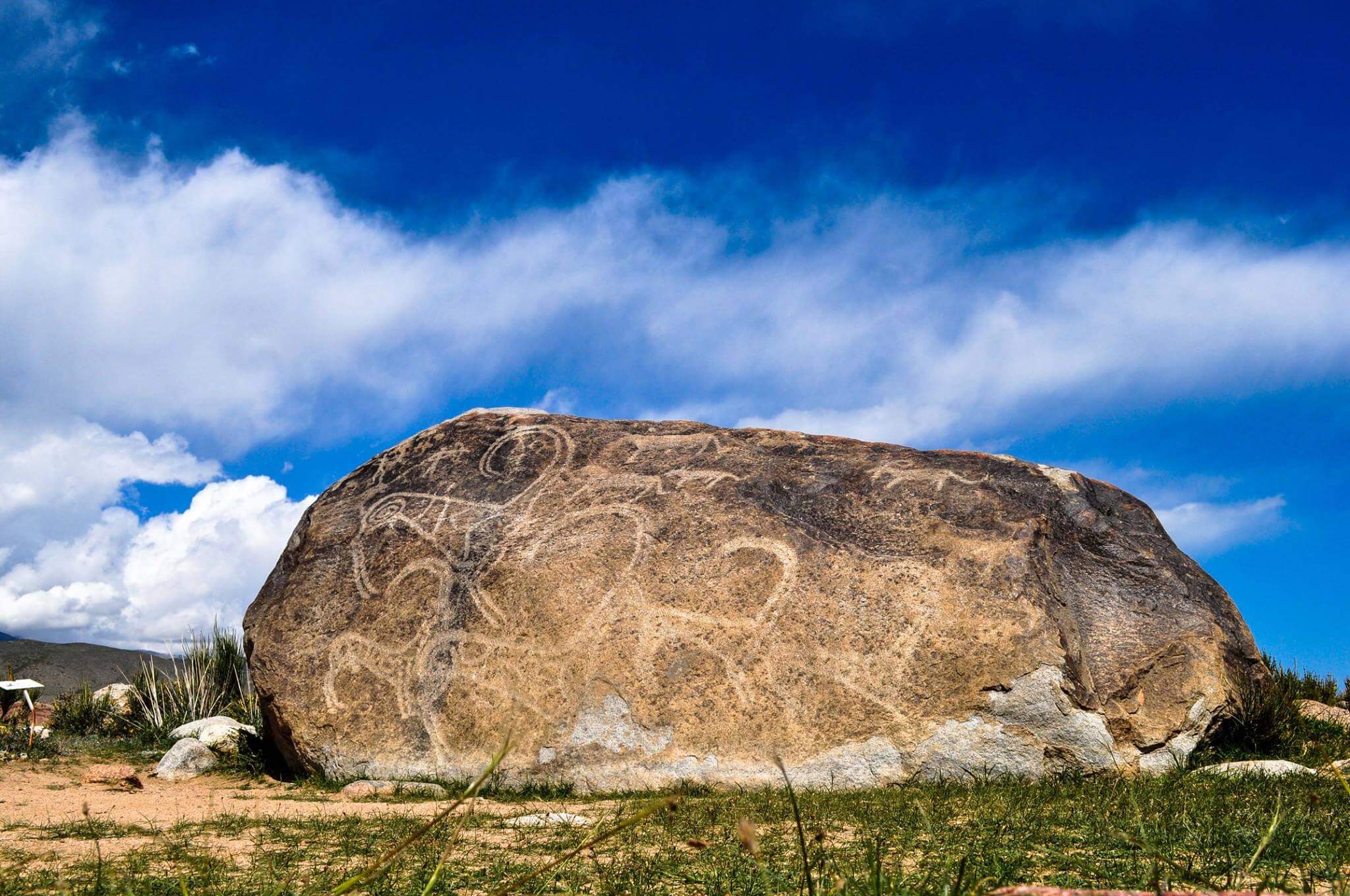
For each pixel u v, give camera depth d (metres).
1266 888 3.46
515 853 4.52
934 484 8.46
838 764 7.12
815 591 7.82
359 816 5.61
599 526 8.58
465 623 8.33
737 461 8.97
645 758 7.35
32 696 13.19
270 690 8.59
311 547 9.40
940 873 3.74
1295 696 11.41
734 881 3.72
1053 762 7.00
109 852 4.62
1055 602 7.57
